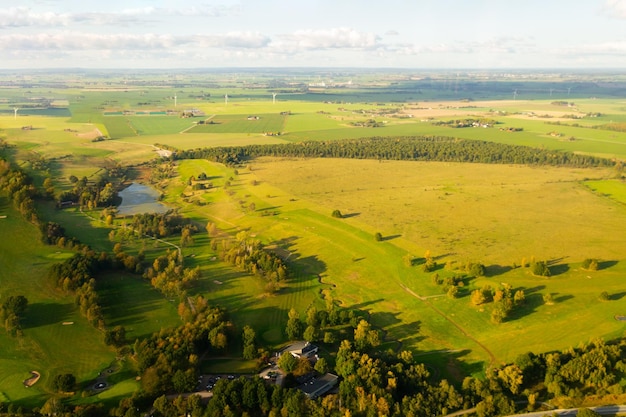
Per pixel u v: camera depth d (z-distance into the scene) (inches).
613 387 5684.1
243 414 5290.4
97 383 5940.0
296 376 5979.3
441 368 6309.1
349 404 5487.2
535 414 5423.2
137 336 6889.8
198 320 6894.7
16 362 6269.7
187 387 5693.9
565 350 6417.3
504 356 6515.8
